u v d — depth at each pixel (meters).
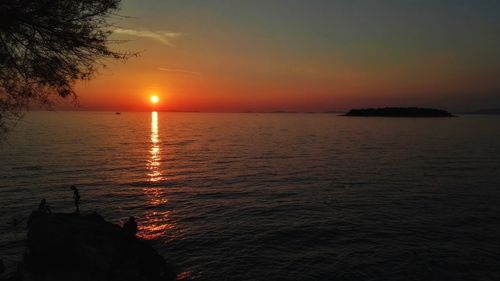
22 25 6.99
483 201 34.66
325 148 88.62
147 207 33.56
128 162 62.31
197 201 35.81
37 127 164.12
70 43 7.27
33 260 17.02
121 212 31.95
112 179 46.41
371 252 22.70
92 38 7.36
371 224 27.98
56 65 7.45
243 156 72.75
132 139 113.69
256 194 38.78
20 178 44.75
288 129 184.00
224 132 158.62
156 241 24.94
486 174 49.50
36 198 35.66
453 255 22.12
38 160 60.09
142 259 19.41
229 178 48.28
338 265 20.97
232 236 25.70
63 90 7.63
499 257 21.84
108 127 188.75
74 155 68.69
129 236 20.92
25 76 7.32
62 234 18.33
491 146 89.12
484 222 28.27
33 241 18.42
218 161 65.38
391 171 52.97
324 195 37.94
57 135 118.31
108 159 65.25
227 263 21.38
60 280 15.37
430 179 46.25
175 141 109.50
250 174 51.47
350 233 26.06
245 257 22.19
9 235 25.36
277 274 19.97
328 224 28.08
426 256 21.97
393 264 21.02
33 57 7.29
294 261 21.58
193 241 24.83
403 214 30.56
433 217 29.62
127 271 16.89
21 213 30.44
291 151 81.94
